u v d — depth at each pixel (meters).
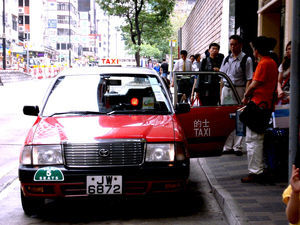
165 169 4.45
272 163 5.70
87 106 5.39
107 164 4.45
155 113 5.35
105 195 4.41
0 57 48.03
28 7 73.31
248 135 5.55
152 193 4.46
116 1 32.06
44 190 4.41
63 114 5.29
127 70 6.01
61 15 105.56
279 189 5.21
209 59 8.80
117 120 5.01
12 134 10.62
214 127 5.87
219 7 17.33
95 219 4.63
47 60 62.41
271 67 5.33
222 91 7.29
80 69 6.16
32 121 12.96
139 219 4.60
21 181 4.46
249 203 4.60
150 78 5.81
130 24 32.91
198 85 7.23
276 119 5.62
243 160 7.11
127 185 4.42
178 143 4.59
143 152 4.49
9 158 7.98
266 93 5.34
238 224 3.96
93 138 4.49
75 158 4.43
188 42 32.72
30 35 73.44
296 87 3.63
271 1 10.13
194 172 6.77
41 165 4.45
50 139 4.54
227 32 15.13
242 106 5.99
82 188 4.40
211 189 5.61
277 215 4.18
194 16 28.09
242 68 7.03
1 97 20.56
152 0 31.72
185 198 5.05
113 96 5.51
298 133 3.63
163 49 54.16
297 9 3.58
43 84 34.44
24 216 4.81
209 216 4.67
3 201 5.43
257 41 5.39
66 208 5.05
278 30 11.08
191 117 5.76
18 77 39.81
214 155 5.95
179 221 4.51
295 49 3.61
